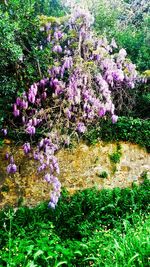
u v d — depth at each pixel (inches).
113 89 330.3
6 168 289.0
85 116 289.0
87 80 283.7
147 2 523.8
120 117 329.4
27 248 201.9
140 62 385.7
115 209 279.1
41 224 242.8
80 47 293.1
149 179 332.8
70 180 304.3
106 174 316.2
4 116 283.6
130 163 327.9
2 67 275.3
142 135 332.5
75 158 307.3
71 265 204.5
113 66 298.4
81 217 274.2
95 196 291.3
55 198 262.5
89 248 218.1
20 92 279.6
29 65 282.7
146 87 358.0
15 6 277.3
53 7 387.9
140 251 191.2
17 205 287.0
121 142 326.0
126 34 425.1
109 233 233.9
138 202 293.4
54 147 277.4
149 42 429.1
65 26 295.9
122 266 185.3
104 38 303.0
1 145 282.4
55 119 284.5
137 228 230.8
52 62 287.3
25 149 278.4
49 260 203.5
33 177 294.2
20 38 280.4
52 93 286.7
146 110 359.9
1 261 200.5
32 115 285.9
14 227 250.2
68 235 260.5
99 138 317.4
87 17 291.1
